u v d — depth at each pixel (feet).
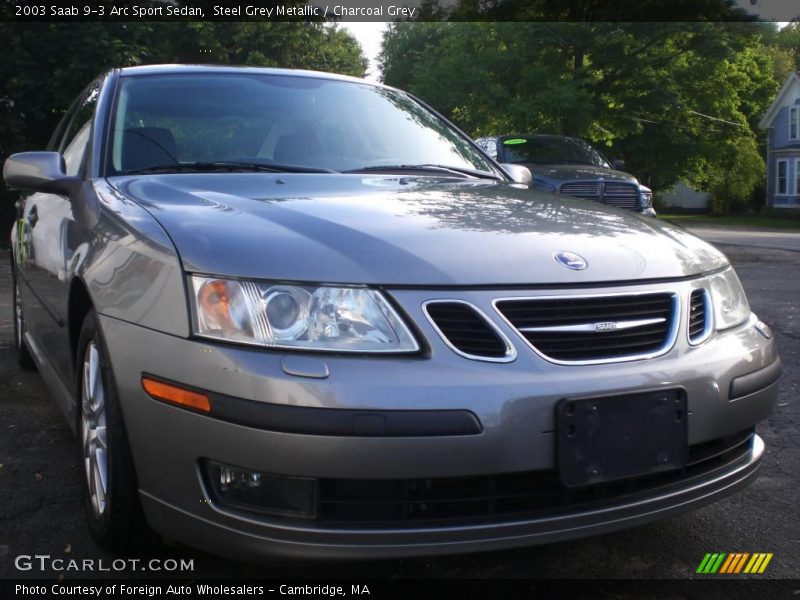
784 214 134.92
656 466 7.57
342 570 8.53
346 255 7.41
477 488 7.12
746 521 9.78
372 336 7.04
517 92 73.00
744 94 140.26
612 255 8.19
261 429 6.73
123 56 48.24
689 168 106.83
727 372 8.14
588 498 7.46
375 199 9.25
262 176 10.25
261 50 75.05
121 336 7.75
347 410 6.70
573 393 7.20
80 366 9.30
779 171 140.26
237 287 7.14
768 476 11.18
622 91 78.38
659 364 7.73
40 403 14.11
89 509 8.87
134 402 7.52
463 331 7.18
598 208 10.15
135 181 9.97
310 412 6.69
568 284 7.61
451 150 12.96
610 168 43.57
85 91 14.47
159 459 7.35
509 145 44.09
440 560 8.77
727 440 8.45
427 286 7.25
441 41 79.97
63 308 10.23
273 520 6.91
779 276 33.40
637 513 7.59
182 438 7.13
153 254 7.82
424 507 7.04
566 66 74.08
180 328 7.24
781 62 184.55
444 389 6.87
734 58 80.43
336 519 6.93
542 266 7.70
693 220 120.67
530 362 7.21
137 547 8.32
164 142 11.08
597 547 9.11
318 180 10.22
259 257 7.32
